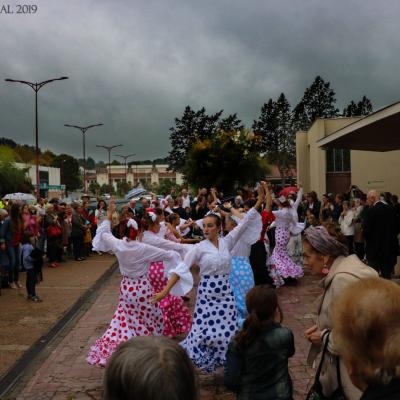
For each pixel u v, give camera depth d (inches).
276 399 118.3
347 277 108.2
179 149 2017.7
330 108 2124.8
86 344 254.2
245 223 226.4
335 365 102.9
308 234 125.4
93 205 912.9
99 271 499.2
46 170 3179.1
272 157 2177.7
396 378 59.8
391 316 61.6
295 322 277.7
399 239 391.5
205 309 193.2
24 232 393.7
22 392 194.7
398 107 366.9
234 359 123.5
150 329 216.5
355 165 937.5
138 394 56.6
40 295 379.2
